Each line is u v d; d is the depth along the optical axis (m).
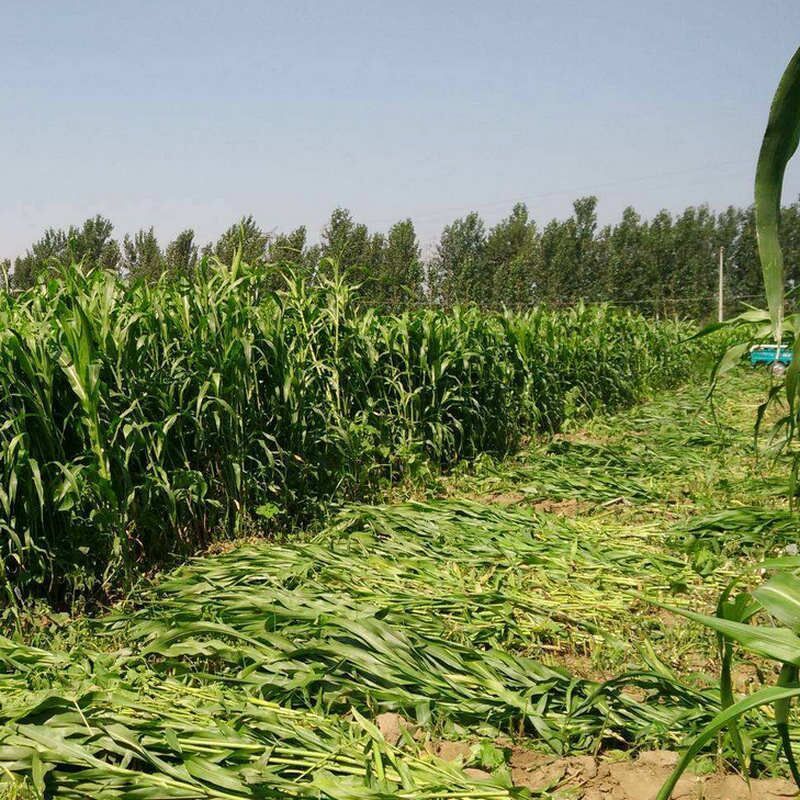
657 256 54.09
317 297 8.74
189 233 25.25
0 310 6.47
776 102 1.86
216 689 3.79
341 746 3.29
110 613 5.37
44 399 5.88
